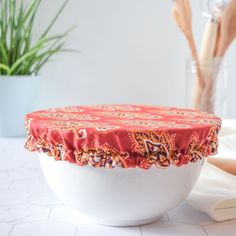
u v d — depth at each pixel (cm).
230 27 111
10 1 124
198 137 55
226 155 81
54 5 137
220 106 120
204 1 137
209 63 113
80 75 142
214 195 66
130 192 55
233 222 64
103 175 54
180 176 56
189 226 62
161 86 144
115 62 142
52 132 55
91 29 140
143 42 142
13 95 118
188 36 113
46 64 139
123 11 140
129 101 145
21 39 123
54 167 57
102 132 52
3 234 59
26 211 67
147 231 60
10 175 85
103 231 60
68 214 66
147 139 53
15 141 116
